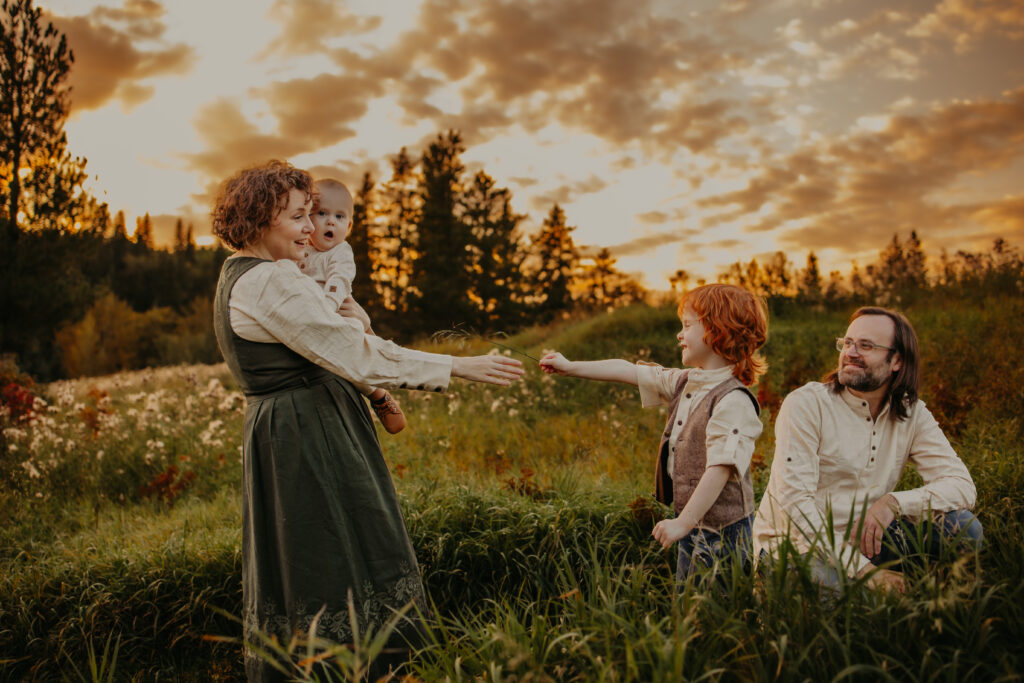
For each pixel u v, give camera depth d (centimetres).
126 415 789
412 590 213
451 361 224
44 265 1330
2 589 317
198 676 290
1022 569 198
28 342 1402
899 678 156
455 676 180
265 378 206
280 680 196
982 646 156
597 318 1419
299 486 200
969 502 237
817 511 233
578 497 350
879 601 171
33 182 1272
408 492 370
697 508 223
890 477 250
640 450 527
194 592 313
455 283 3594
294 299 201
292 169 219
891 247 1304
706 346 247
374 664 199
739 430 229
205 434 604
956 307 1007
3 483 552
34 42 1266
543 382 805
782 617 165
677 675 138
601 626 174
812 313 1301
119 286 6156
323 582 197
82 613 304
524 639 181
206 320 4944
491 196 3806
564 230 5006
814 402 248
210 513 436
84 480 578
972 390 571
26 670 294
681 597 176
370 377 210
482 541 319
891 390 244
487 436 618
